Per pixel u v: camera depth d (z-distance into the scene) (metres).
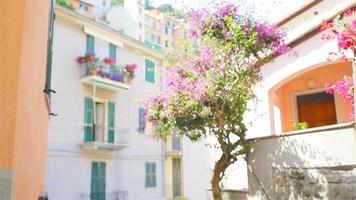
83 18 16.47
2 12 2.70
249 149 7.15
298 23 8.83
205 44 7.44
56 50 15.65
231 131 7.17
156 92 7.81
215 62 7.24
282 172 6.36
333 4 8.34
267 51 7.50
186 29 7.85
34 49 3.69
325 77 9.56
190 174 14.88
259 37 6.98
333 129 5.56
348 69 9.18
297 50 8.69
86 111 16.48
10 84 2.62
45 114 5.82
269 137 6.67
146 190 19.06
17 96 2.62
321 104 9.60
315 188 5.73
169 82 7.58
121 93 18.44
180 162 21.72
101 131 17.25
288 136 6.30
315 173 5.77
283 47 7.15
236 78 7.02
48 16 5.76
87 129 16.52
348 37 5.13
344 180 5.35
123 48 18.84
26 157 3.42
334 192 5.47
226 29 7.12
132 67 18.30
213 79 7.00
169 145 20.73
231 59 7.02
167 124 7.27
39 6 4.02
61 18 15.96
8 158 2.55
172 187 20.84
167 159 20.92
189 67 7.51
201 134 7.73
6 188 2.52
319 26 8.37
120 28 25.20
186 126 7.26
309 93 9.77
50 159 14.94
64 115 15.59
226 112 7.13
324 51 8.26
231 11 7.12
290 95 10.05
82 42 16.73
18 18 2.71
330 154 5.56
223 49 7.05
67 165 15.49
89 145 16.12
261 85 8.26
